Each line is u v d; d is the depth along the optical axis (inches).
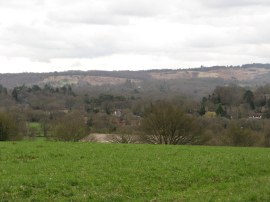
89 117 3998.5
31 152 1232.2
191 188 808.9
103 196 695.1
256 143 3061.0
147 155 1218.6
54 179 786.2
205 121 3563.0
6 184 727.1
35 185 738.8
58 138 3038.9
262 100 4744.1
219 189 793.6
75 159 1097.4
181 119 2792.8
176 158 1162.6
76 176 832.3
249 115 4239.7
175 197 706.2
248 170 1023.0
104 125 3786.9
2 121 2797.7
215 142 3048.7
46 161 1043.3
